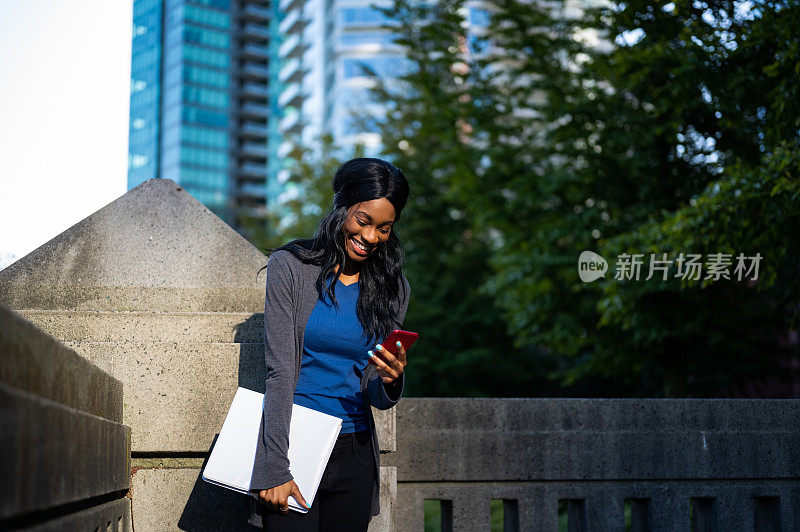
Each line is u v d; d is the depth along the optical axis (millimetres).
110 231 3490
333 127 57531
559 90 11203
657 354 10922
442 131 12711
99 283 3443
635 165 10094
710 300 9758
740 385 11203
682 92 8047
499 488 3799
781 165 5844
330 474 2535
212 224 3564
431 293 21250
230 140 78250
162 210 3539
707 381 11219
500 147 12250
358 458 2568
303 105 72125
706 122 8750
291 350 2482
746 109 7648
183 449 3195
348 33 58625
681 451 3979
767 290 8578
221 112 78000
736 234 6723
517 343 13078
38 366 1688
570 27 11188
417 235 21047
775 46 6422
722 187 6777
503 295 13367
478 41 11859
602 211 10930
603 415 3965
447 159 12797
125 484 2932
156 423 3188
